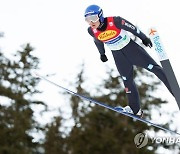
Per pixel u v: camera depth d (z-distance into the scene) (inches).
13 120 1627.7
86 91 1766.7
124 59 477.4
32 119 1659.7
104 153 1523.1
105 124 1568.7
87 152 1523.1
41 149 1588.3
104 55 498.9
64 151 1560.0
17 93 1759.4
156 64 469.1
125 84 486.3
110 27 462.0
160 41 457.1
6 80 1790.1
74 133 1555.1
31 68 1847.9
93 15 450.6
